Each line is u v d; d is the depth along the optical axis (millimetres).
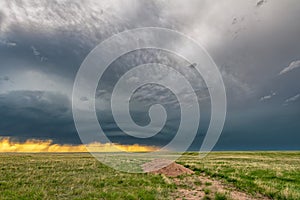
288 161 39656
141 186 16875
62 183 17344
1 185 16219
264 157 52969
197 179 20922
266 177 21203
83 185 16844
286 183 18344
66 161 33812
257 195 15242
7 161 31812
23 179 18438
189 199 13859
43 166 26516
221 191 15477
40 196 13445
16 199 12672
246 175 22172
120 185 17203
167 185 17500
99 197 13492
